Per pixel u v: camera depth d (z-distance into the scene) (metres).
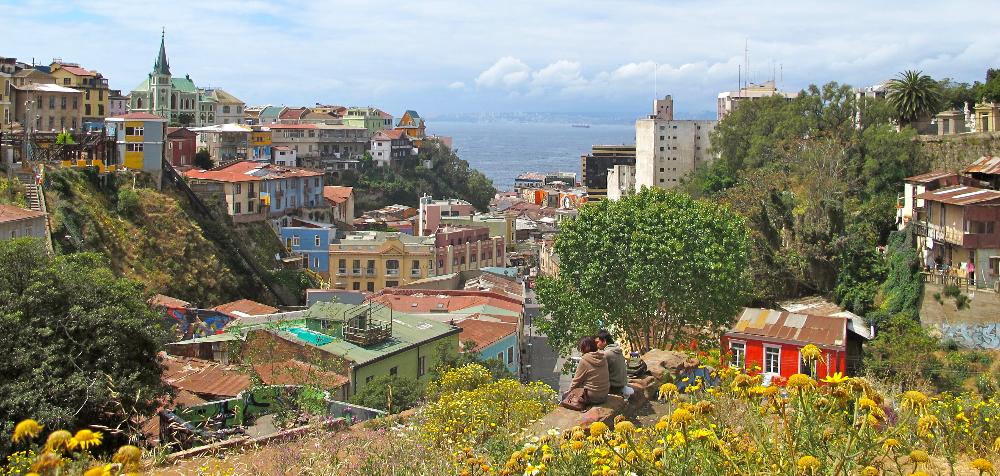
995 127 66.94
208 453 16.30
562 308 49.28
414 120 187.38
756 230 60.16
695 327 48.22
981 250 50.09
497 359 48.75
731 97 150.88
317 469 14.38
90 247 70.31
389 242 97.62
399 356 45.44
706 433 9.78
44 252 30.09
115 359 27.64
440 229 110.12
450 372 29.98
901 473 9.59
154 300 57.81
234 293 81.56
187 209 86.38
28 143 78.31
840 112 81.94
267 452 15.94
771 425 11.61
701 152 124.81
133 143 83.81
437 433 16.16
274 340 41.25
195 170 104.62
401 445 14.93
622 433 10.29
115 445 24.77
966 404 15.13
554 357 69.50
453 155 182.62
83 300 28.70
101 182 78.81
